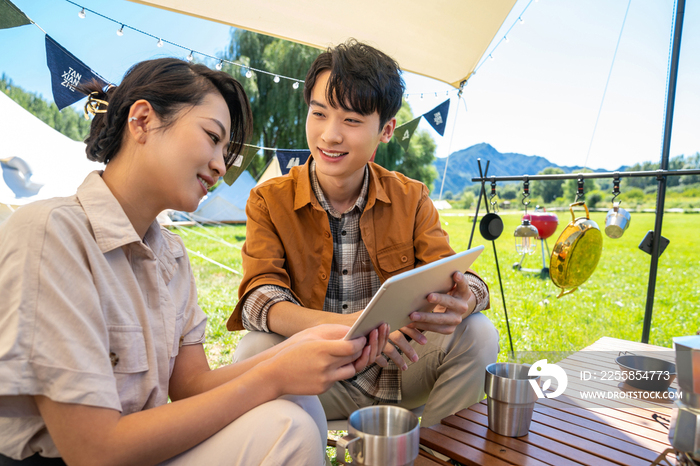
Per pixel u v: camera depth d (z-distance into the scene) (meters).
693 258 11.63
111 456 0.68
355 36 2.48
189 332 1.07
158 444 0.71
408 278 0.83
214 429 0.77
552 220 2.58
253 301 1.37
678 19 2.24
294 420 0.77
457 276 1.12
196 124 0.85
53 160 3.55
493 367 1.10
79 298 0.71
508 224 17.08
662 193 2.24
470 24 2.41
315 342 0.83
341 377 0.85
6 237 0.71
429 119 3.01
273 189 1.55
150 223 0.93
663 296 7.47
